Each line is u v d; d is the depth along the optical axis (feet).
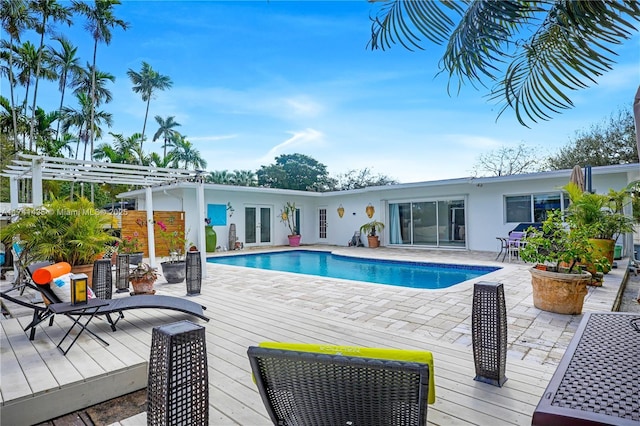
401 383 4.17
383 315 15.56
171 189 46.14
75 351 10.69
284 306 17.17
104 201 88.79
